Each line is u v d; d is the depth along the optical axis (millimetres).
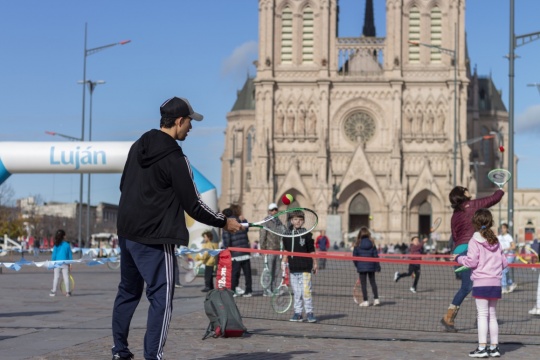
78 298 36125
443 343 21531
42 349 19266
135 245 14258
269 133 147750
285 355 18938
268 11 149000
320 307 32781
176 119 14562
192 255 49938
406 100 148000
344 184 146000
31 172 52656
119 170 52156
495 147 167625
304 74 149250
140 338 21375
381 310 31594
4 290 41312
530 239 159250
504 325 26781
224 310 21984
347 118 148750
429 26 148750
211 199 56344
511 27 56219
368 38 149625
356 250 33969
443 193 145375
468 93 164125
